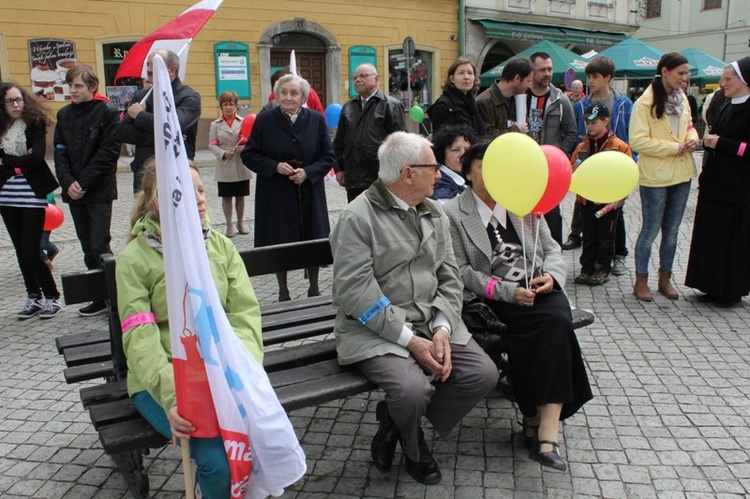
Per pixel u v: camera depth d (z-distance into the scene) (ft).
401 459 10.16
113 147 16.55
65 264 22.57
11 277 21.17
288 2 61.36
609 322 16.17
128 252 8.05
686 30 108.17
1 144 16.14
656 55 51.47
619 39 88.69
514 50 82.84
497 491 9.26
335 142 19.54
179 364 7.14
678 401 11.93
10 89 15.90
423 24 70.28
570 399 9.64
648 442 10.54
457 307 9.77
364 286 9.14
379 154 9.59
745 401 11.88
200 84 58.44
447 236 10.06
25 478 9.71
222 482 7.35
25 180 16.42
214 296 7.21
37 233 16.61
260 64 61.00
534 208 9.92
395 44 68.64
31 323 16.67
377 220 9.41
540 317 9.82
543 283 10.09
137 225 8.11
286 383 8.98
